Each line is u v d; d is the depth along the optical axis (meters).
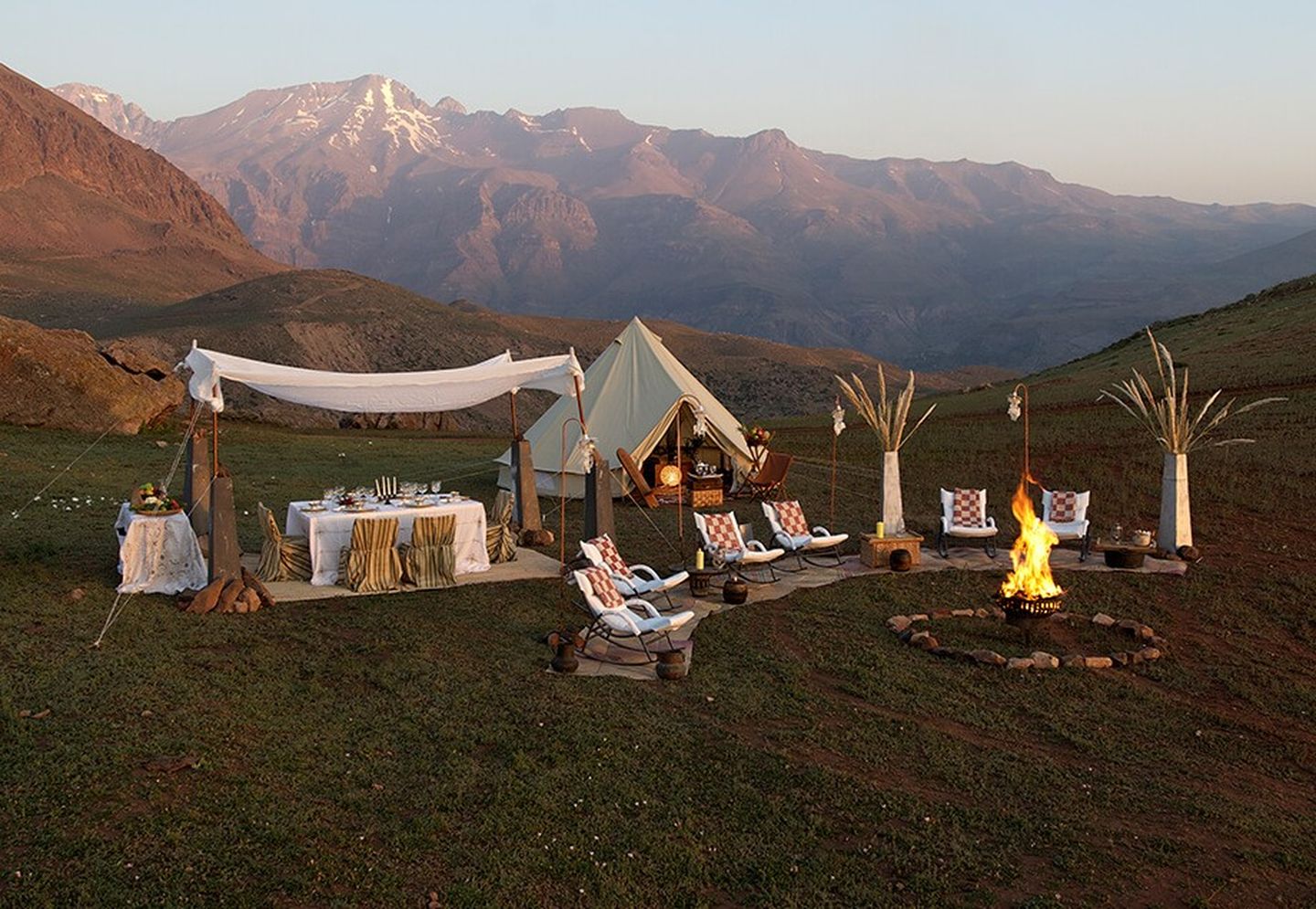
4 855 5.96
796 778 7.74
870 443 30.02
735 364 165.12
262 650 9.91
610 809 7.14
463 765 7.58
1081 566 15.27
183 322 133.00
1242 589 14.11
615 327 197.75
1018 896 6.36
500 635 11.01
